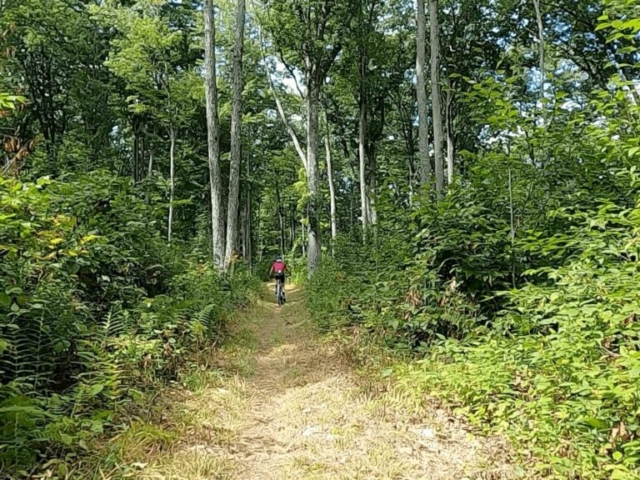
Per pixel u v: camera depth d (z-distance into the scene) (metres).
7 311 3.89
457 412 4.20
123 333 5.33
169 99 23.47
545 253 4.93
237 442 4.23
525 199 6.14
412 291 6.31
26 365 4.09
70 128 24.69
